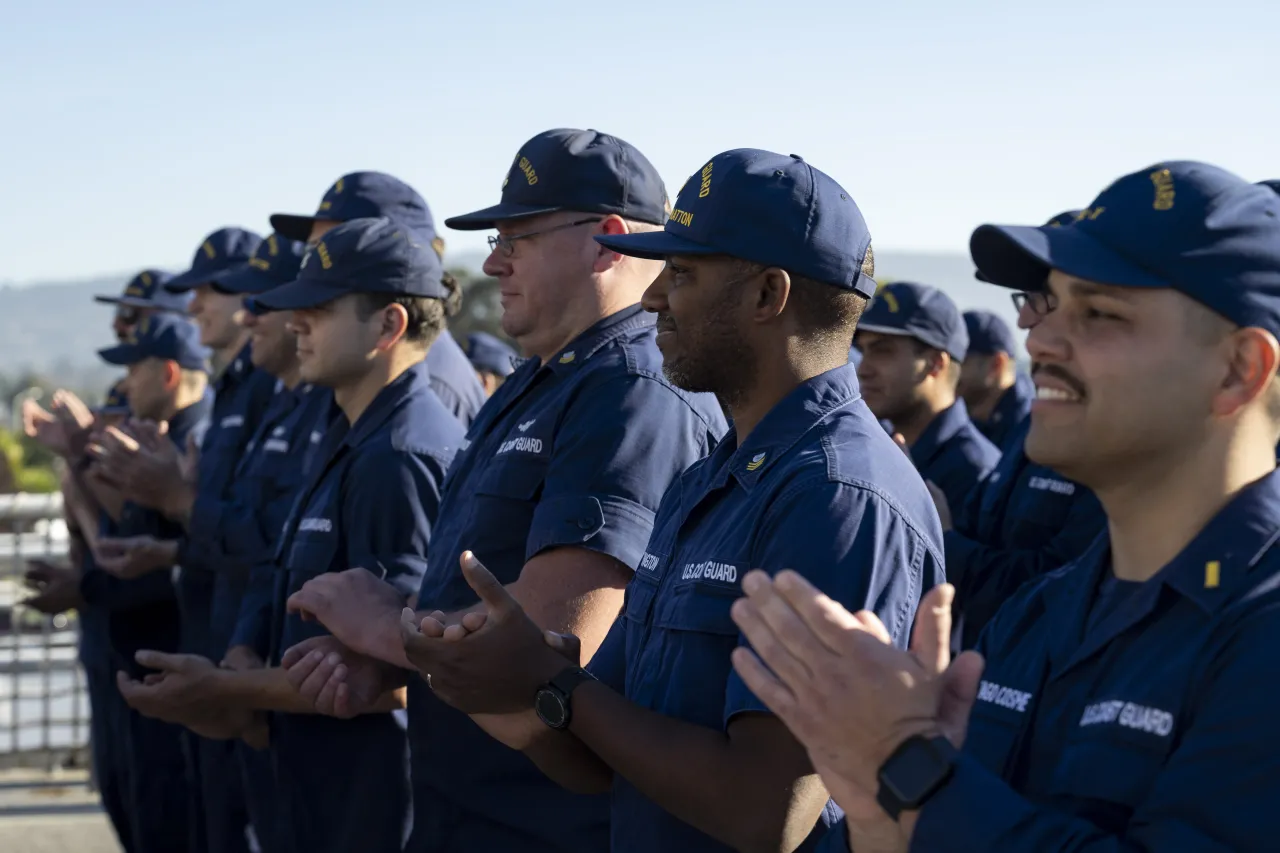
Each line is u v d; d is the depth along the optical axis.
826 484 2.16
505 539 3.13
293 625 3.79
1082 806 1.60
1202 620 1.59
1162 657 1.61
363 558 3.70
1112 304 1.64
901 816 1.55
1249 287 1.59
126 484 5.02
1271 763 1.46
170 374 6.61
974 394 6.09
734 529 2.25
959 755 1.54
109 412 7.16
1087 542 3.94
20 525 7.77
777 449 2.29
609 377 3.07
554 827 3.08
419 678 3.27
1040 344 1.69
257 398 5.61
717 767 2.03
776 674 1.69
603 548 2.87
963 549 4.09
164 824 5.96
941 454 4.99
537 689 2.23
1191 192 1.62
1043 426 1.70
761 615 1.65
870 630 1.67
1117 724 1.61
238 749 4.27
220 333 6.13
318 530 3.81
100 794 6.32
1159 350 1.62
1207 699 1.54
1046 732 1.71
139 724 5.98
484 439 3.37
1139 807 1.54
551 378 3.26
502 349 7.38
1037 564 3.96
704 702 2.16
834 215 2.34
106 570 5.49
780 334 2.34
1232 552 1.60
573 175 3.27
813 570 2.10
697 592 2.24
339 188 5.12
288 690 3.68
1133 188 1.68
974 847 1.50
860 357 6.07
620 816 2.35
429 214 5.26
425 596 3.28
